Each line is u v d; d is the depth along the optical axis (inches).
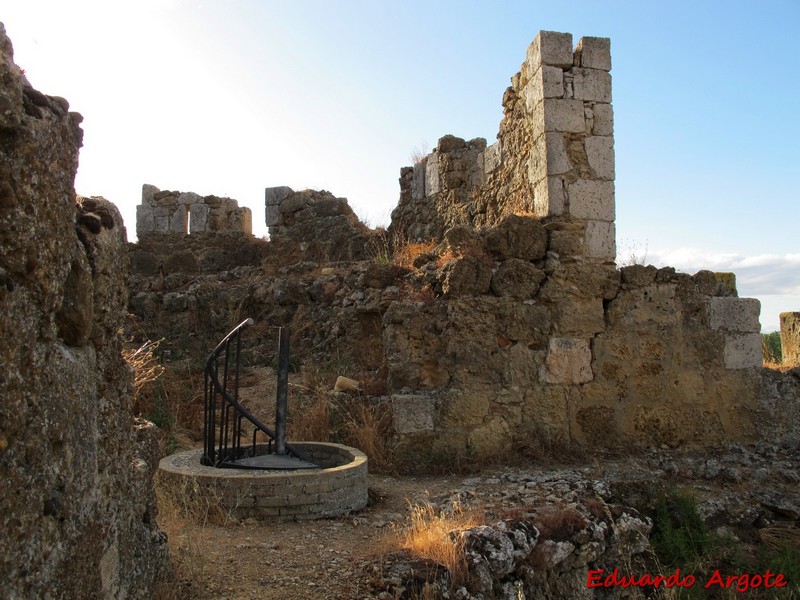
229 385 379.6
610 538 221.0
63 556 97.8
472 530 190.9
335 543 197.3
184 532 195.9
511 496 248.2
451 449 293.4
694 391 326.3
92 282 112.9
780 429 333.4
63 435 99.3
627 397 318.0
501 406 303.4
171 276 535.8
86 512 106.6
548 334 311.7
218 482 217.0
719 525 258.2
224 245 591.5
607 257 323.0
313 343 416.2
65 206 102.8
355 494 231.5
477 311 305.9
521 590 182.1
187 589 157.3
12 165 87.9
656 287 327.0
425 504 235.8
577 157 324.2
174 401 352.2
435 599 162.4
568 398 310.7
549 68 325.1
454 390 299.6
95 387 114.0
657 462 301.4
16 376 87.3
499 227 315.6
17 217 88.3
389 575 167.3
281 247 554.6
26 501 88.6
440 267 326.3
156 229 601.6
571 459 300.8
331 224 542.3
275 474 219.9
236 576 168.6
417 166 555.8
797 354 431.2
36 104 97.7
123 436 127.1
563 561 205.5
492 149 406.6
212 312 475.2
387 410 299.4
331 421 307.6
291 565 177.9
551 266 315.0
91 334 114.3
